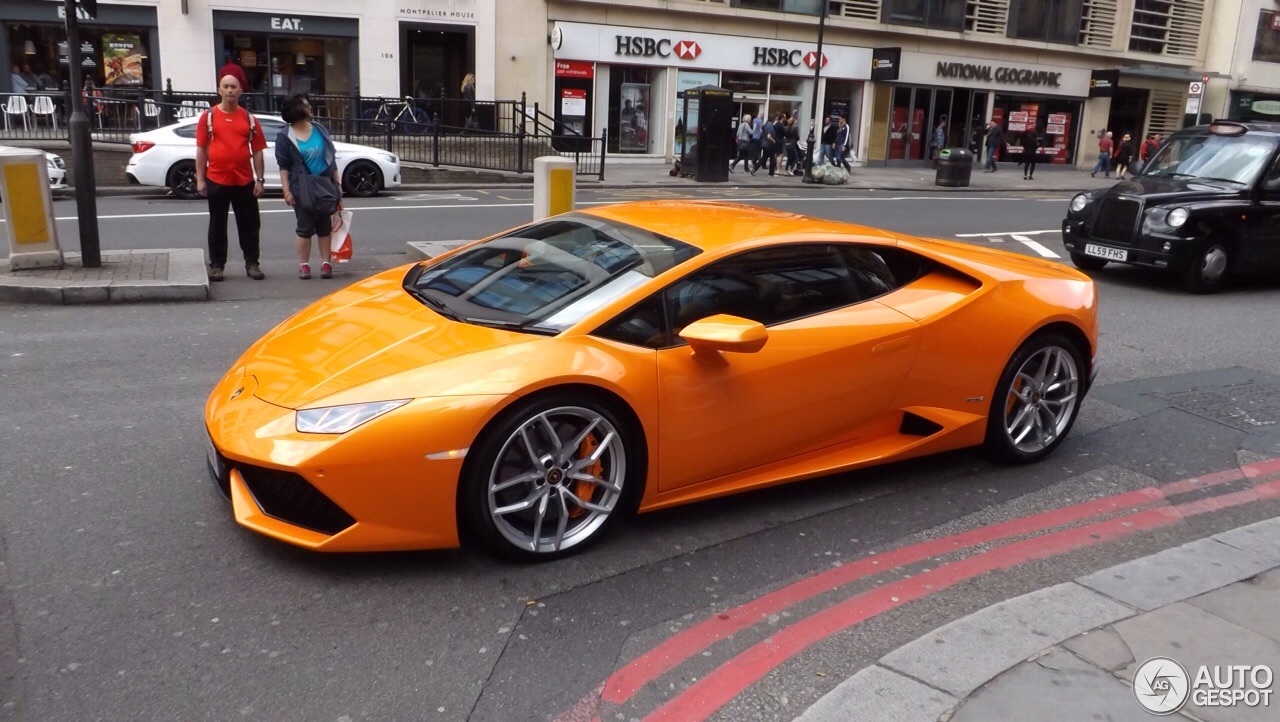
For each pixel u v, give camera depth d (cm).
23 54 2162
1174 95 3844
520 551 358
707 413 384
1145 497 461
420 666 300
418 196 1762
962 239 1435
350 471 323
